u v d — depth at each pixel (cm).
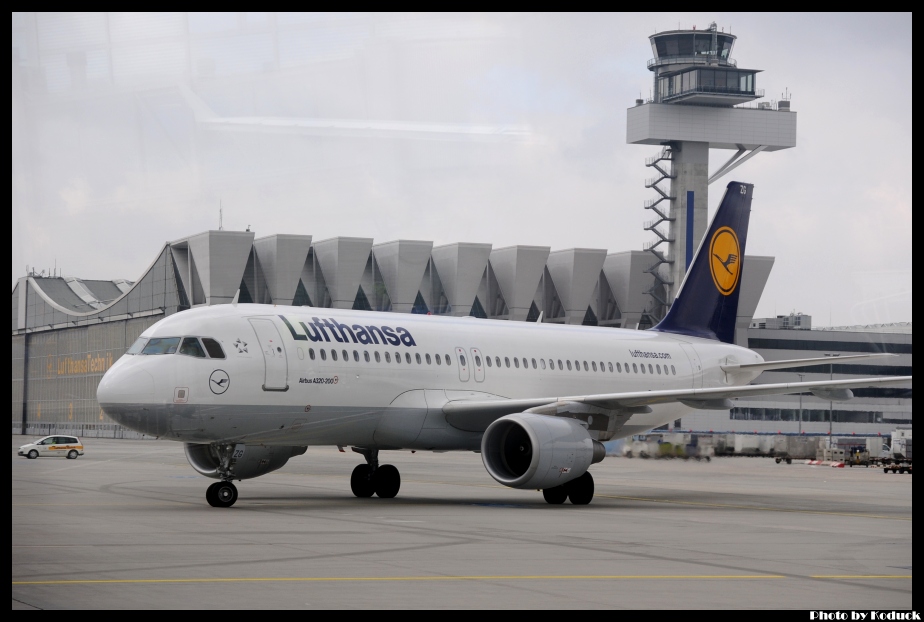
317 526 6894
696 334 13388
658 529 7106
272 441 8956
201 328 8481
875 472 18650
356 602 4012
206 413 8325
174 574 4625
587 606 4022
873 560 5569
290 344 8856
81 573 4625
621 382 11794
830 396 9531
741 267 13962
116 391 8044
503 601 4094
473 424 9831
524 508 8919
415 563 5112
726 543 6281
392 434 9556
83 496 9788
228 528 6662
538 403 9494
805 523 7781
